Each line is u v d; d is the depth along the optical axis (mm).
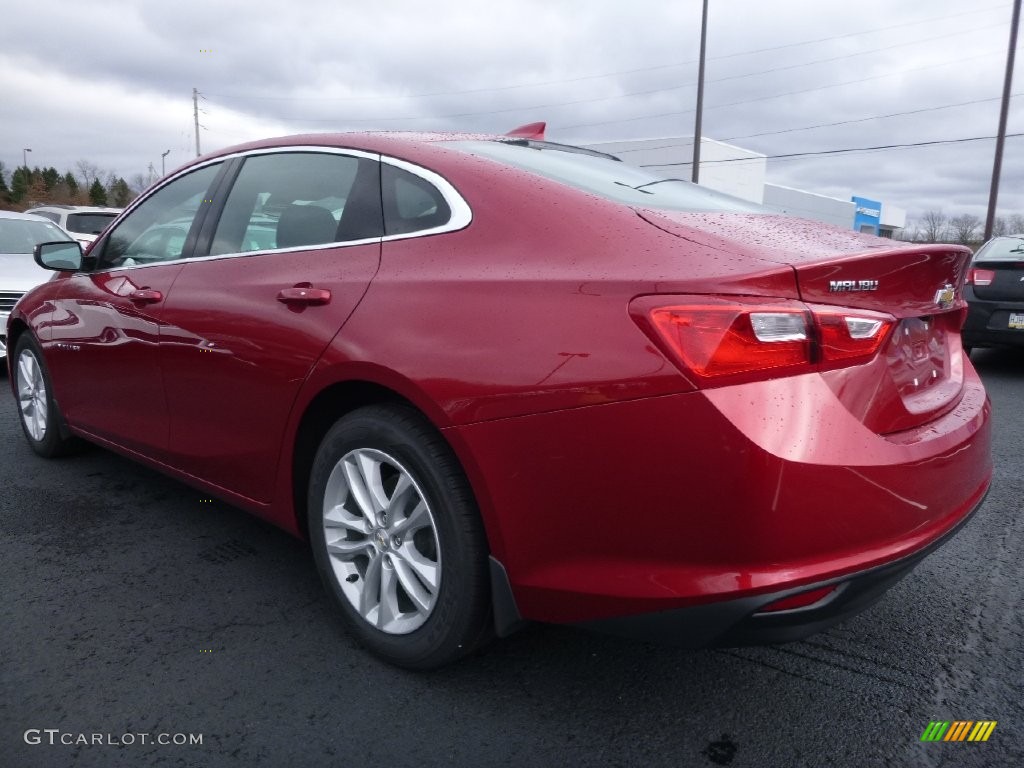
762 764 1889
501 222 2115
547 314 1857
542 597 1902
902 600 2754
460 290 2031
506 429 1865
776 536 1645
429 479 2047
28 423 4191
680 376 1656
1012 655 2395
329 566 2369
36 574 2809
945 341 2416
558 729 2004
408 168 2398
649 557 1750
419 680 2205
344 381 2209
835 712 2092
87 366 3475
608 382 1729
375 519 2236
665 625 1755
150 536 3170
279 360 2396
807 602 1695
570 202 2100
